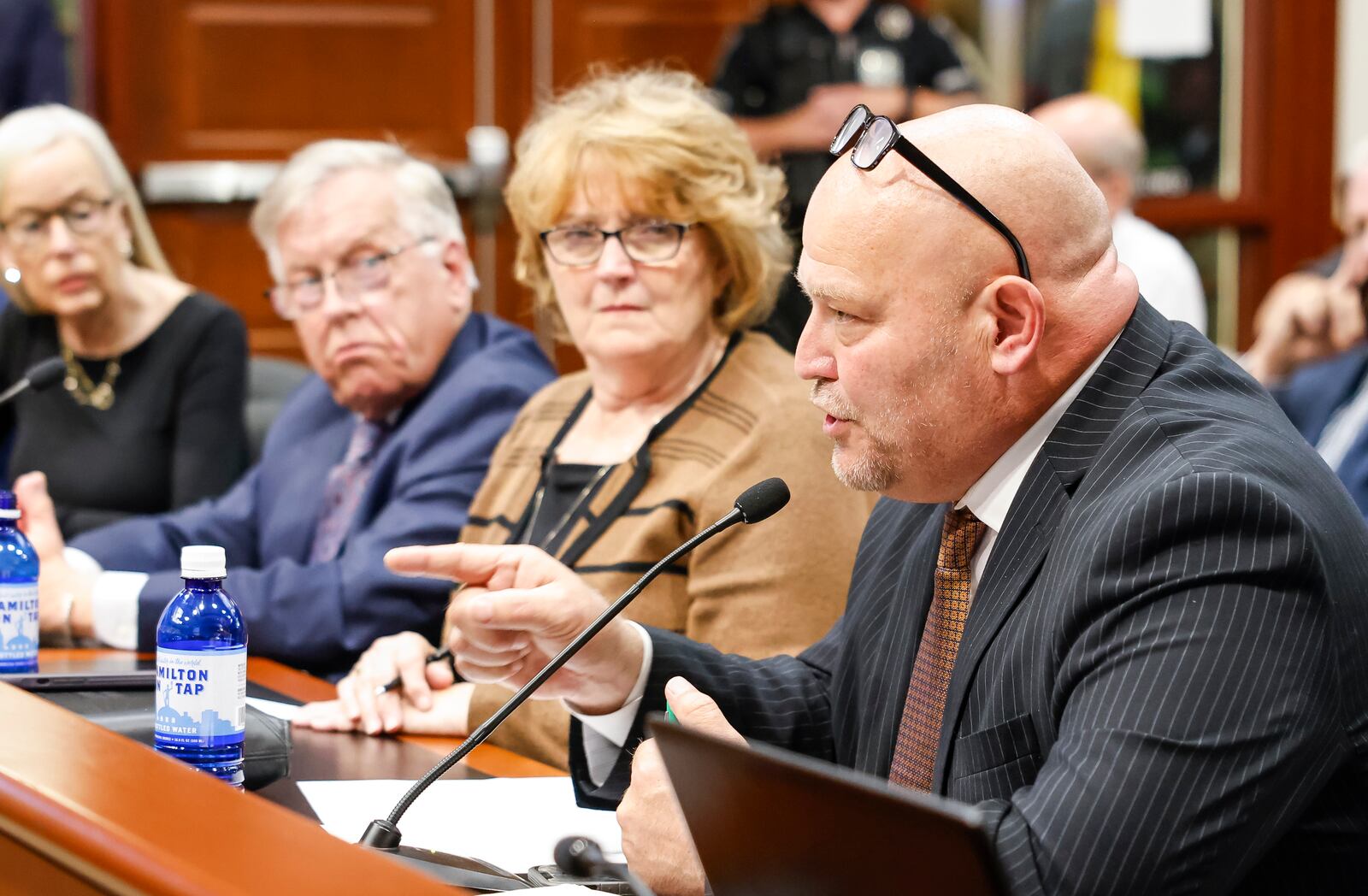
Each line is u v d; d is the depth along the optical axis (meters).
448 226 3.48
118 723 2.18
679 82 3.03
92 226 4.07
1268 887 1.60
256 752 2.12
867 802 1.24
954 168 1.77
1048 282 1.77
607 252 2.79
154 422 4.14
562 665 2.03
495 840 1.96
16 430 4.34
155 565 3.65
